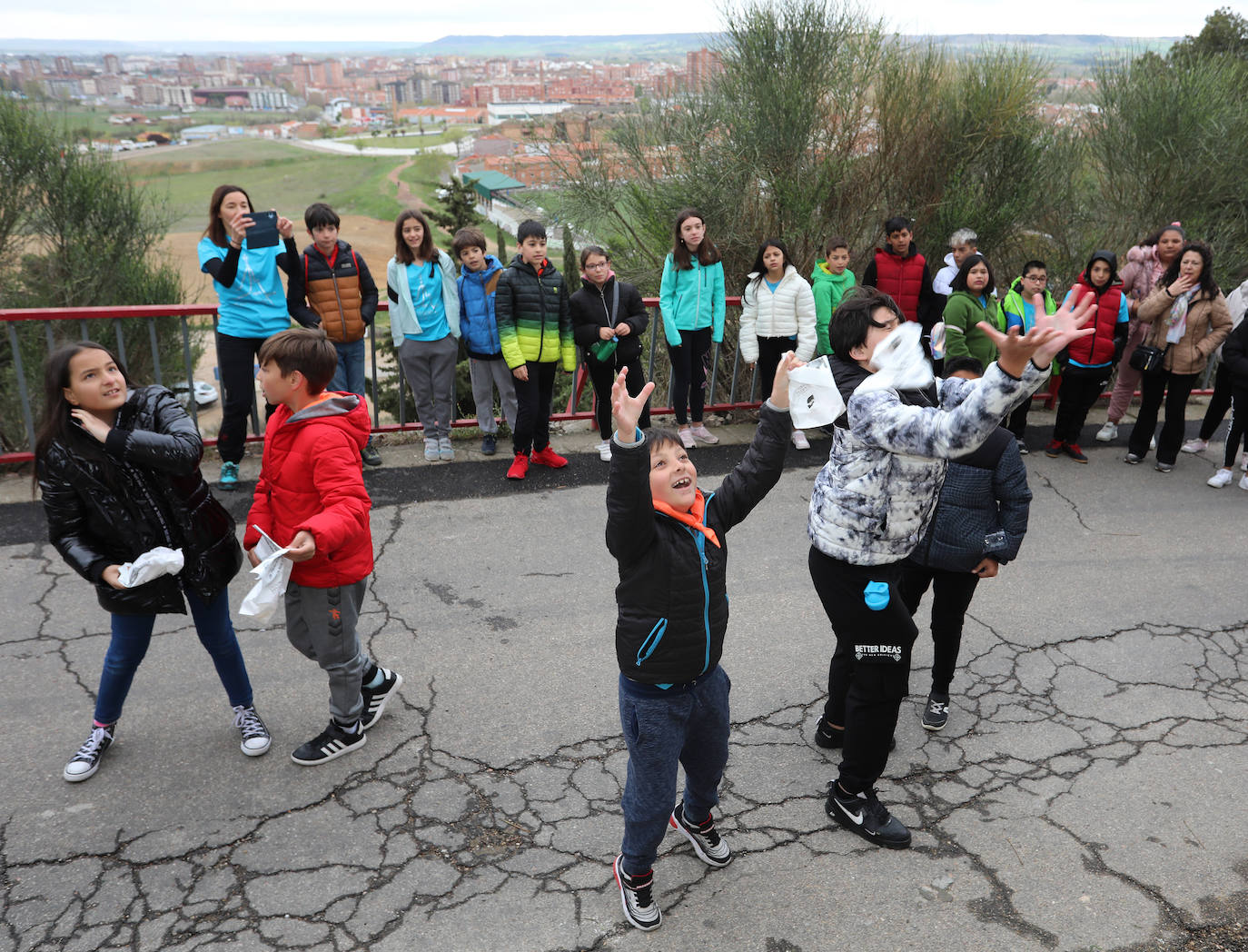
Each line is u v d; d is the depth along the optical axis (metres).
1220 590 4.78
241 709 3.32
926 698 3.78
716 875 2.80
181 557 2.87
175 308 5.50
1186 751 3.46
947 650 3.41
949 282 6.66
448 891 2.70
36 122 12.14
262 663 3.82
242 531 5.00
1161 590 4.76
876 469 2.60
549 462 6.07
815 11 9.35
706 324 6.40
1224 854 2.92
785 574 4.79
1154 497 6.02
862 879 2.79
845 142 9.79
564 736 3.43
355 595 3.12
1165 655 4.14
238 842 2.86
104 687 3.12
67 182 12.18
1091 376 6.36
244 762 3.23
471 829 2.95
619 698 2.52
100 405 2.80
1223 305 6.07
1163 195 9.98
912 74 9.69
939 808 3.12
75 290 12.20
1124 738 3.54
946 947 2.55
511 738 3.41
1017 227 10.05
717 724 2.56
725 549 2.46
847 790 2.95
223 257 5.19
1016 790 3.22
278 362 2.84
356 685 3.22
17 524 4.94
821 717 3.62
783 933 2.59
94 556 2.88
